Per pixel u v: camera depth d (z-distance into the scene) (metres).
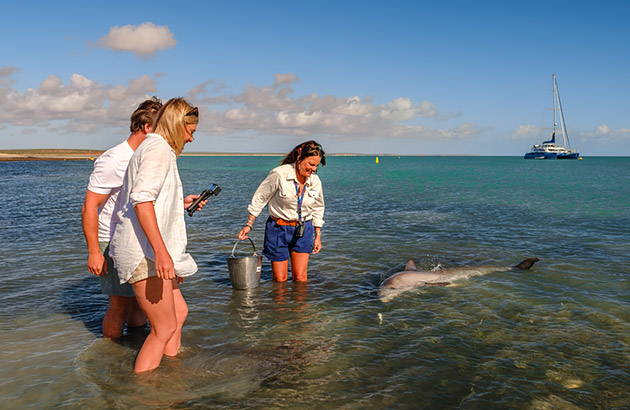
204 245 8.75
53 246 8.34
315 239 6.28
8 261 7.12
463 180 34.19
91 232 3.40
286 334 4.25
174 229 3.21
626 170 57.50
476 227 11.11
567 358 3.71
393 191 23.22
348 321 4.64
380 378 3.34
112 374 3.34
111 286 3.83
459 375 3.40
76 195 20.25
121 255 3.03
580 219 12.48
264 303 5.23
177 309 3.68
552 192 22.11
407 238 9.57
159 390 3.11
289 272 7.00
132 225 3.01
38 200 17.86
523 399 3.04
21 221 11.77
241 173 47.91
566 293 5.60
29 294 5.42
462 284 6.05
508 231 10.48
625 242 9.01
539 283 6.07
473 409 2.91
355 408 2.90
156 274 3.03
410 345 3.99
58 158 135.00
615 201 17.45
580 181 32.50
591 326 4.46
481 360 3.67
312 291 5.77
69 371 3.38
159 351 3.40
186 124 3.24
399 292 5.64
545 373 3.44
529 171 54.28
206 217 12.98
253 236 9.81
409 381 3.29
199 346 3.93
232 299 5.38
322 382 3.27
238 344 3.99
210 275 6.54
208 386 3.18
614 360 3.67
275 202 5.85
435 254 8.02
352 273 6.72
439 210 14.72
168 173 3.13
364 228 10.92
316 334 4.26
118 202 3.60
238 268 5.68
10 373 3.35
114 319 4.01
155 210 3.05
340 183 30.42
